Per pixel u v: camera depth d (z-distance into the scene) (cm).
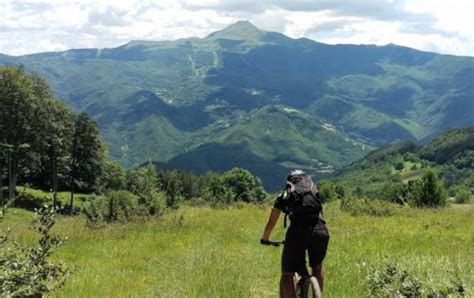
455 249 1564
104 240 1952
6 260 692
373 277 954
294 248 736
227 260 1423
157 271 1350
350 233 2011
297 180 764
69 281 1126
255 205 3834
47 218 747
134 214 2661
